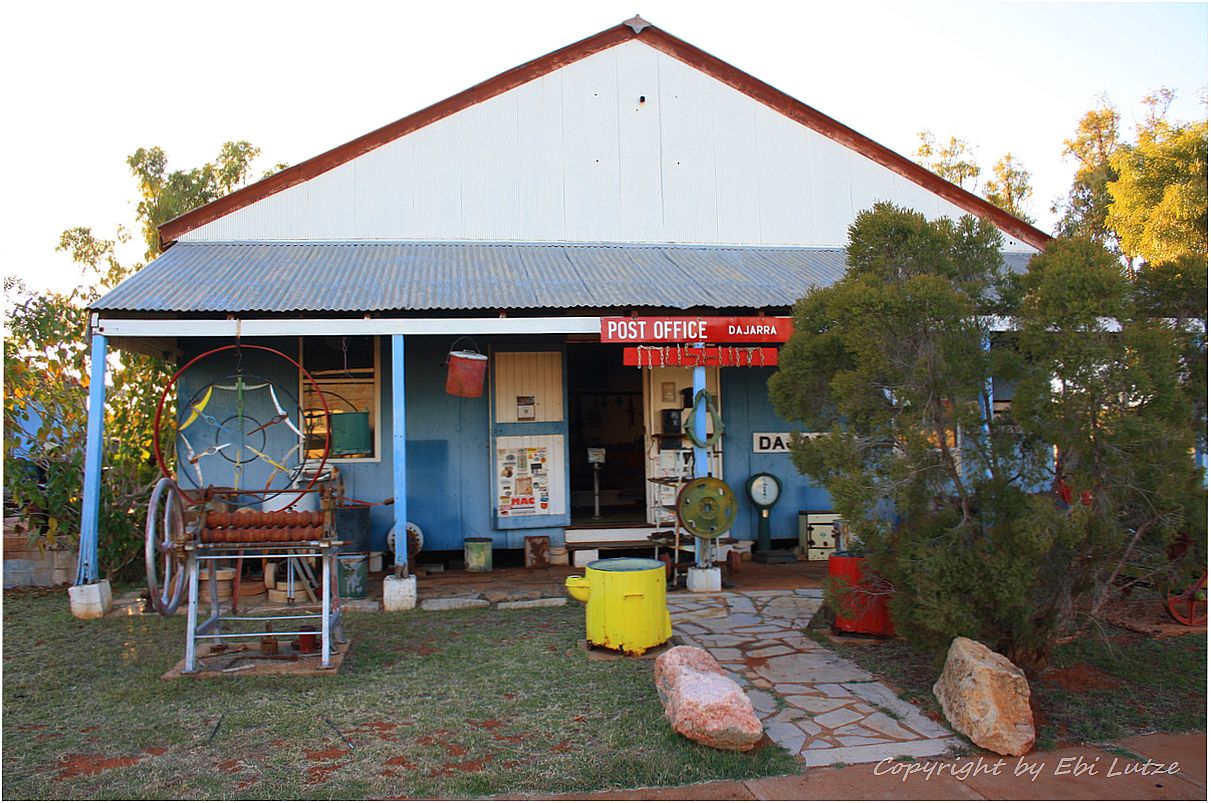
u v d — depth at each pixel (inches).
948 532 216.7
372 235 462.0
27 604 345.4
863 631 277.0
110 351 417.4
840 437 225.3
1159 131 748.0
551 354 437.4
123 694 224.5
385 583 327.0
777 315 370.0
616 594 256.7
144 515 396.8
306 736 194.5
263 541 236.8
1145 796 166.9
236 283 362.6
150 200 870.4
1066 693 222.5
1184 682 232.7
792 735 196.9
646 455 450.0
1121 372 196.5
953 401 213.5
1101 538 203.5
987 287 238.4
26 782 170.6
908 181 512.4
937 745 190.9
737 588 362.0
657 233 486.9
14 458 370.9
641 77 492.7
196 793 165.8
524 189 476.1
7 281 384.8
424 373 427.8
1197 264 234.1
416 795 165.2
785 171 502.9
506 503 427.8
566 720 203.0
